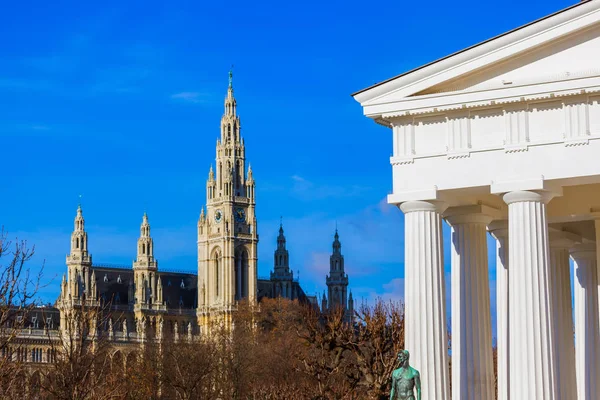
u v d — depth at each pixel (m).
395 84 61.91
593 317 76.50
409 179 62.03
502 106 60.19
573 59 58.88
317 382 143.62
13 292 78.50
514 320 58.94
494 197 64.62
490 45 59.31
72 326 119.94
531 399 57.81
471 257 65.50
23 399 91.19
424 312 60.78
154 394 195.38
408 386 54.25
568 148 58.91
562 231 74.94
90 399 98.25
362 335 135.75
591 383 74.50
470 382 64.62
